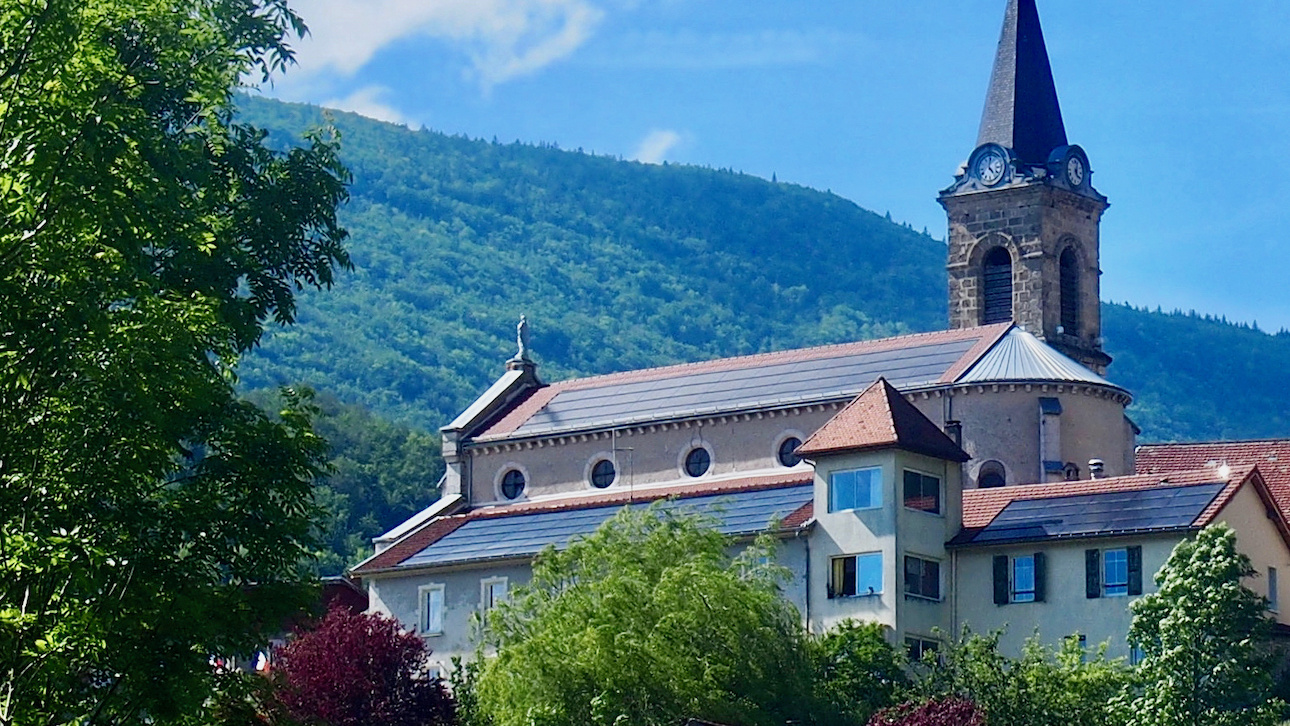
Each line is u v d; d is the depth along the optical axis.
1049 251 135.62
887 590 94.25
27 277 46.81
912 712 77.62
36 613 46.56
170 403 48.06
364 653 89.94
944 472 97.38
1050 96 139.25
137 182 47.03
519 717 82.31
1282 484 114.75
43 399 47.50
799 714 82.88
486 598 106.62
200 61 52.19
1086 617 92.25
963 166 137.88
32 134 45.97
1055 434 111.38
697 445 118.19
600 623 84.31
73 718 48.62
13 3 46.34
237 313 52.97
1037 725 80.94
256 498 51.03
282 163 57.03
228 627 50.38
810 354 120.75
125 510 48.50
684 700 81.06
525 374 130.62
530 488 124.00
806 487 104.00
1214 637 82.50
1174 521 91.44
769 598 85.75
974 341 116.06
